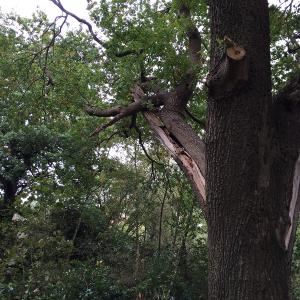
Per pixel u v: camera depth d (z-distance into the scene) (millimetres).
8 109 11242
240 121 4000
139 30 7535
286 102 4199
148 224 13188
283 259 3979
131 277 11141
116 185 13422
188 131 6410
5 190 14250
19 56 9648
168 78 7609
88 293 9930
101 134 10477
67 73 9227
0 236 10523
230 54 3754
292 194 4098
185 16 7582
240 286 3877
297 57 6055
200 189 5289
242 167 3971
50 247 10305
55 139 12805
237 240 3936
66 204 12062
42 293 9633
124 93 8070
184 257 11570
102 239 12625
